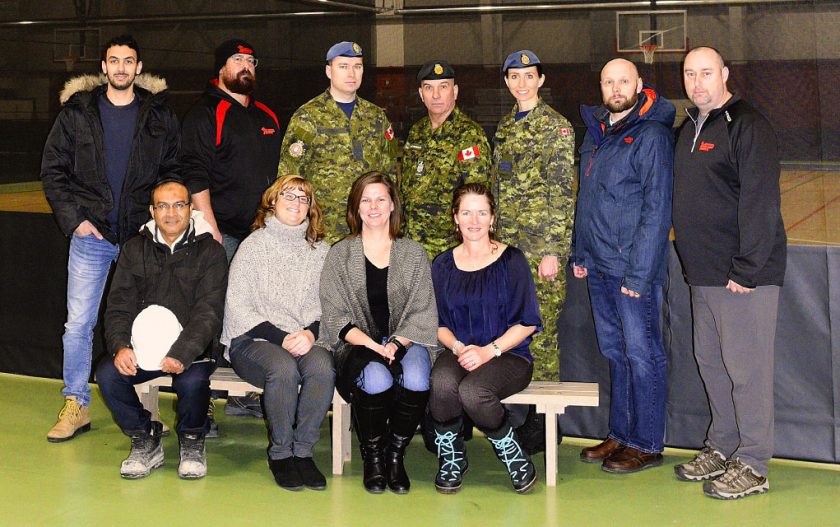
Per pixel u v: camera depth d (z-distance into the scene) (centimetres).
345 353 345
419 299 352
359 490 345
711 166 330
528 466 340
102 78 407
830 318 364
